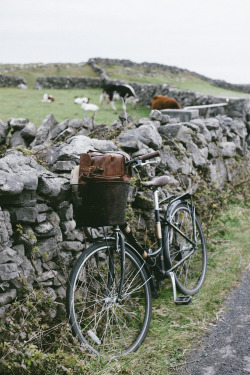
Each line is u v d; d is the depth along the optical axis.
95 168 2.97
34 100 17.97
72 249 3.48
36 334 2.95
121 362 3.14
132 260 3.49
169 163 5.44
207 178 6.32
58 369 2.82
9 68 35.44
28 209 3.08
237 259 5.00
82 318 3.43
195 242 4.35
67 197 3.45
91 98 19.92
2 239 2.82
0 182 2.82
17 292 2.97
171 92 15.65
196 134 6.30
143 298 3.72
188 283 4.35
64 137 4.85
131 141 4.59
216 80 28.91
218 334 3.55
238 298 4.19
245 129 9.38
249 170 8.09
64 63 38.53
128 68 33.94
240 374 3.01
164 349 3.32
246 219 6.31
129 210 4.28
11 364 2.64
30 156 3.47
